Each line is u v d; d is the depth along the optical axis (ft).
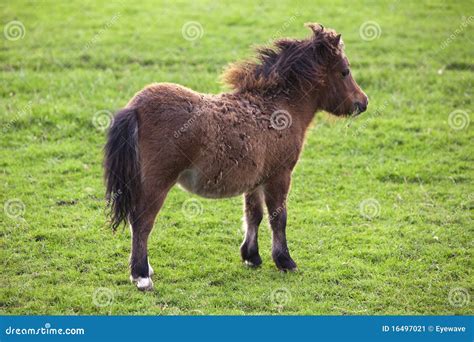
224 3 79.00
